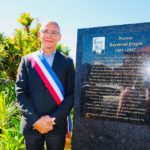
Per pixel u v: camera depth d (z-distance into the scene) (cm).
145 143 153
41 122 149
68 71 162
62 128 158
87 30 171
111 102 162
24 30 430
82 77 171
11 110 272
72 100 161
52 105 156
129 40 159
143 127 153
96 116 166
